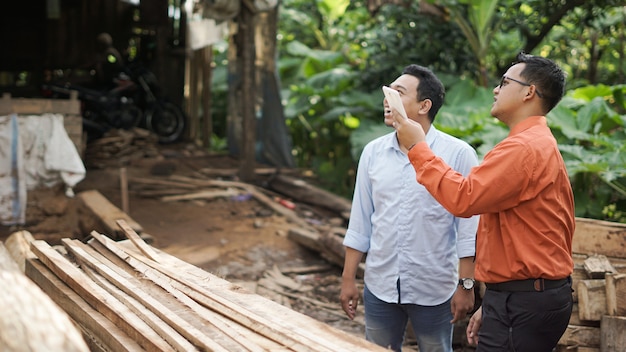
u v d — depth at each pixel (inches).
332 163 428.1
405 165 116.2
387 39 375.9
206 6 323.6
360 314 201.5
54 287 100.5
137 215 290.5
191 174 370.6
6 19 435.5
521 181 89.4
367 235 123.4
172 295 91.1
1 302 60.2
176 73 463.2
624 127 239.0
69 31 447.8
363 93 386.9
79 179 269.1
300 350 73.0
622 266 138.3
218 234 273.7
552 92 93.7
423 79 114.7
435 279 115.7
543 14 335.3
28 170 262.1
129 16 467.2
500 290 94.3
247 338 77.8
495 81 359.9
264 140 407.2
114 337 80.7
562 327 94.1
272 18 399.2
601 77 394.9
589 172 223.8
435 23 359.6
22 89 413.7
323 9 487.2
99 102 394.3
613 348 125.1
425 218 114.9
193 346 72.4
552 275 91.1
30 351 56.9
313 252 259.9
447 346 120.4
